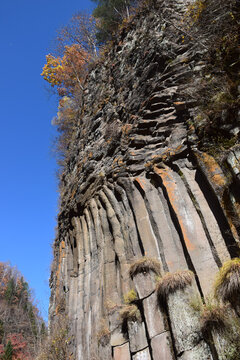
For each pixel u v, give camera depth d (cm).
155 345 563
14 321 3847
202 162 689
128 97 1188
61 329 1004
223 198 600
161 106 965
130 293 707
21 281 6122
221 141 679
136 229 830
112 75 1434
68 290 1149
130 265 779
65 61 2562
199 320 511
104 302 833
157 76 1047
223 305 476
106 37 2069
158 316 587
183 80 929
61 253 1327
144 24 1314
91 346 825
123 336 688
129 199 889
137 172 906
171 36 1061
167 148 853
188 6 1066
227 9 829
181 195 724
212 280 562
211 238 607
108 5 2148
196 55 927
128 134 1034
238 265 472
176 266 654
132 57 1298
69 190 1430
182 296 554
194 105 824
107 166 1079
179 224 676
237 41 768
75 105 2147
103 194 1041
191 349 495
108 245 937
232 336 445
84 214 1167
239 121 654
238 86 691
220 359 443
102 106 1389
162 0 1229
